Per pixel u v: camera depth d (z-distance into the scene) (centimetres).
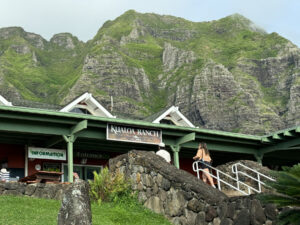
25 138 2123
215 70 16662
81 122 1911
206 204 1013
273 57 17912
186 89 16838
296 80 16700
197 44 19338
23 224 910
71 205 654
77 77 16762
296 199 689
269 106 16325
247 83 16850
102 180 1261
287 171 688
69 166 1938
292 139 2364
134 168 1282
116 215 1088
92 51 17388
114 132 2036
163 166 1194
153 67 19412
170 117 2802
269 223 838
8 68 18050
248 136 2384
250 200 892
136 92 16825
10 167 2155
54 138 2069
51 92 17812
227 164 1538
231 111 15750
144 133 2120
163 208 1144
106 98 15975
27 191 1279
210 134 2289
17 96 16025
